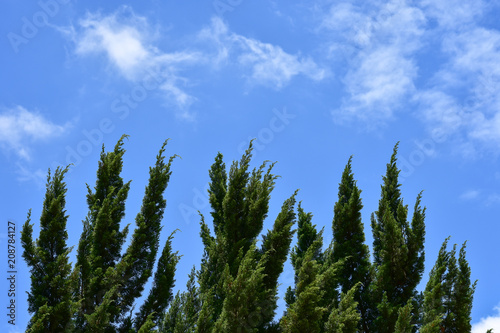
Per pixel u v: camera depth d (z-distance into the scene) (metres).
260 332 20.11
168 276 24.70
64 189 23.11
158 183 26.62
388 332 23.03
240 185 23.75
